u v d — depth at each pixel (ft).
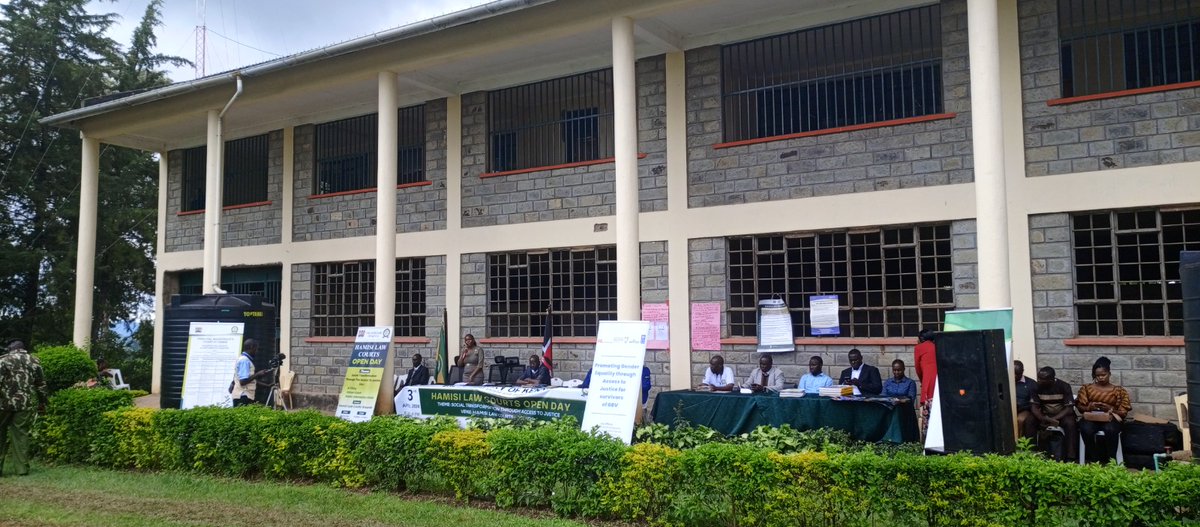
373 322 52.90
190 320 40.96
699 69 42.68
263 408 33.99
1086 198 33.88
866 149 38.50
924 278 37.52
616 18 37.60
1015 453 21.01
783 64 42.68
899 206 37.40
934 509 20.36
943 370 23.77
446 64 45.96
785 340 39.58
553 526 23.40
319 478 30.58
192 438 32.71
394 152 43.98
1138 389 32.65
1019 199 35.09
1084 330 34.42
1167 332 32.48
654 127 43.65
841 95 41.09
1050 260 34.50
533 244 46.65
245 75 47.73
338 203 54.29
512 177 47.83
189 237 61.72
